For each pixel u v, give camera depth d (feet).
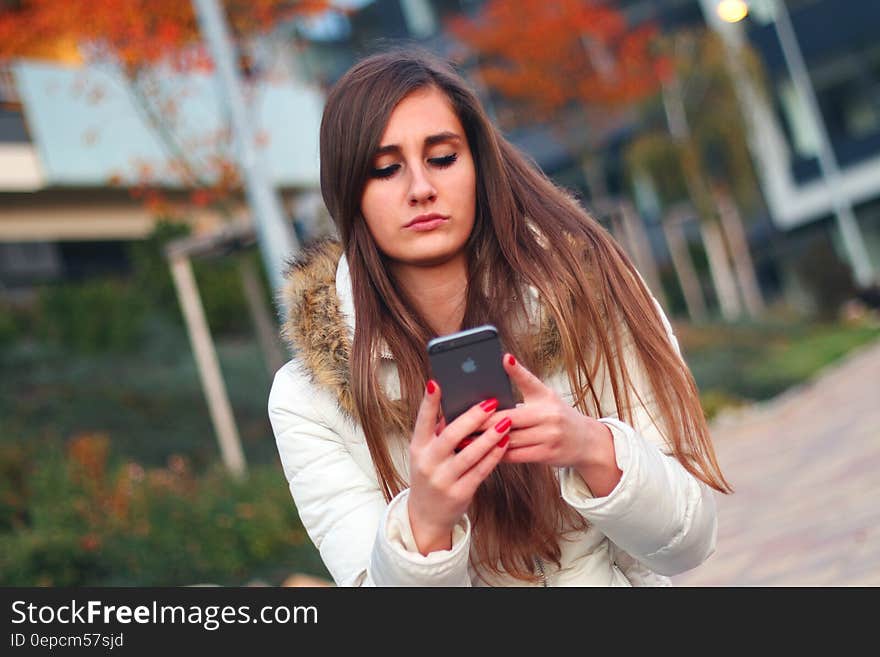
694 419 9.91
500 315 10.15
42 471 46.14
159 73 65.41
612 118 123.13
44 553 38.09
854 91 161.07
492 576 10.30
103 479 46.98
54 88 77.30
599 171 133.80
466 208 9.86
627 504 8.93
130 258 88.22
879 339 110.73
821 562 27.94
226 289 84.02
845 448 47.88
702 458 9.96
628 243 109.50
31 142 78.18
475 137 10.09
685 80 127.54
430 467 8.36
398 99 9.62
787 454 51.83
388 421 9.96
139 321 77.00
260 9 64.34
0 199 81.00
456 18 114.62
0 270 83.10
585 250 10.15
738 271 142.00
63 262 87.04
